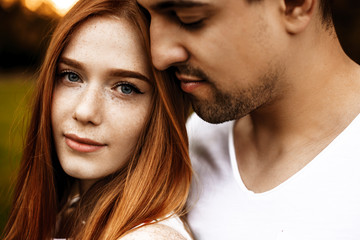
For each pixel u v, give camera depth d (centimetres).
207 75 116
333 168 115
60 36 126
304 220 115
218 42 111
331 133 121
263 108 130
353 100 121
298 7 114
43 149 143
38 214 155
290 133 128
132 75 125
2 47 2078
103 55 123
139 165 133
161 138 133
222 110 121
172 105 132
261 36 113
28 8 2058
